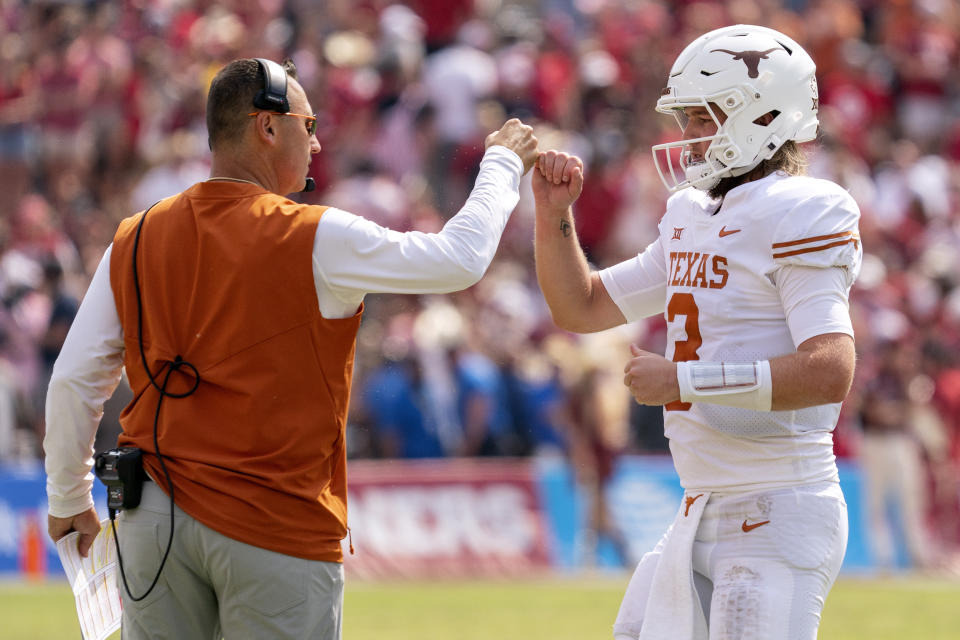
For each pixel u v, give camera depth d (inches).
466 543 1523.1
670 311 534.3
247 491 490.6
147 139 2064.5
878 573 1581.0
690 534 520.1
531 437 1649.9
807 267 497.7
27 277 1770.4
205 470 493.4
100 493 1318.9
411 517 1514.5
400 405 1577.3
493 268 1867.6
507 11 2331.4
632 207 1972.2
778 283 505.4
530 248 1903.3
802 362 489.4
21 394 1574.8
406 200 1910.7
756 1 2411.4
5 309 1729.8
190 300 500.1
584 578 1501.0
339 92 2021.4
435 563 1507.1
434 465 1545.3
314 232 492.7
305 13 2245.3
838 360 487.8
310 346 495.8
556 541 1551.4
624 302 584.7
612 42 2267.5
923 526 1656.0
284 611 492.4
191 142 1962.4
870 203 2078.0
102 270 522.0
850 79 2325.3
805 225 496.7
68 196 2025.1
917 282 1942.7
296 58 2138.3
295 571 493.7
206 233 500.1
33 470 1450.5
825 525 509.4
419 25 2198.6
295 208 500.4
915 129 2341.3
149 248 509.4
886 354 1592.0
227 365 494.6
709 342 519.2
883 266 1966.0
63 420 521.0
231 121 515.2
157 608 502.9
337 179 1947.6
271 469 493.7
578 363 1595.7
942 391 1727.4
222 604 499.2
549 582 1455.5
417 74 2050.9
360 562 1483.8
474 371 1627.7
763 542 507.5
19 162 2102.6
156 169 1936.5
